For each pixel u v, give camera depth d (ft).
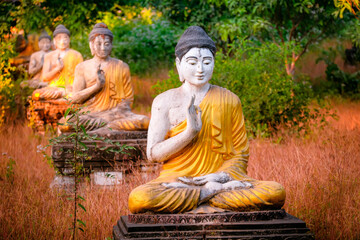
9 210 19.24
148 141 16.19
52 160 23.93
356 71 57.88
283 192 14.75
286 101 32.17
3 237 16.96
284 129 32.48
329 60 55.16
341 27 45.03
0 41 45.24
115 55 66.44
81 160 23.43
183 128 16.01
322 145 27.58
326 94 50.39
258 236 13.74
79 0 50.03
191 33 16.48
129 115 26.55
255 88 32.35
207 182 14.99
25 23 47.60
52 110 36.78
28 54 51.21
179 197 14.23
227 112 16.31
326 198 18.72
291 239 13.79
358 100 48.93
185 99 16.34
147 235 13.52
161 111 16.24
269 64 34.06
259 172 22.54
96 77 26.50
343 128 32.09
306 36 45.09
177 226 13.69
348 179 20.70
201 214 14.10
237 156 16.38
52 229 17.67
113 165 23.91
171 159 15.99
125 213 18.67
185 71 16.21
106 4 52.90
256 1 41.55
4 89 39.55
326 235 16.72
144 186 14.53
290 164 22.89
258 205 14.46
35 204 20.06
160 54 67.26
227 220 14.11
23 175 24.39
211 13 47.60
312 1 40.55
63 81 38.11
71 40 61.87
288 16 43.27
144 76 61.82
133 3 56.24
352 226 16.92
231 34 42.52
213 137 16.05
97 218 18.07
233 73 33.06
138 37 70.95
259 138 31.32
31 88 42.34
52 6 49.34
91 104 26.50
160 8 48.85
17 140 33.12
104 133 24.70
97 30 26.81
